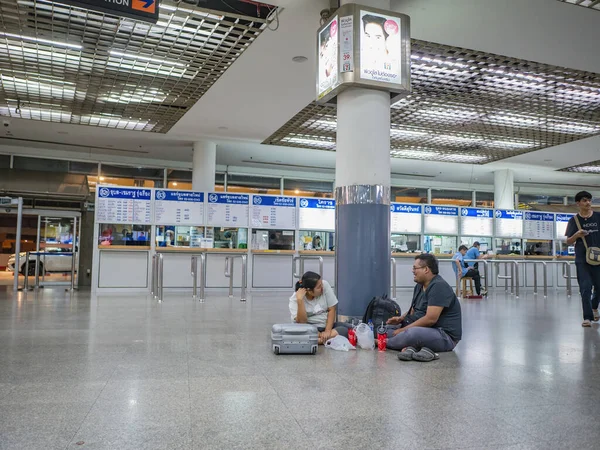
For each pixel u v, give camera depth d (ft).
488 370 11.42
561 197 63.77
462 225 47.37
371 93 16.94
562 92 27.66
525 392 9.55
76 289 40.06
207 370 11.19
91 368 11.28
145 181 48.91
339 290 17.01
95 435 7.04
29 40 21.72
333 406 8.55
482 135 37.42
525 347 14.47
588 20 19.75
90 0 13.20
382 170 16.93
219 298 32.37
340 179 17.21
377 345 14.19
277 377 10.60
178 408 8.34
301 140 40.40
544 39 21.29
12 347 13.85
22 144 43.06
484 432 7.34
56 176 44.75
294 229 42.06
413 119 33.35
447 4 18.54
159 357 12.58
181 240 39.65
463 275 37.27
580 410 8.43
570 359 12.73
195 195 39.63
